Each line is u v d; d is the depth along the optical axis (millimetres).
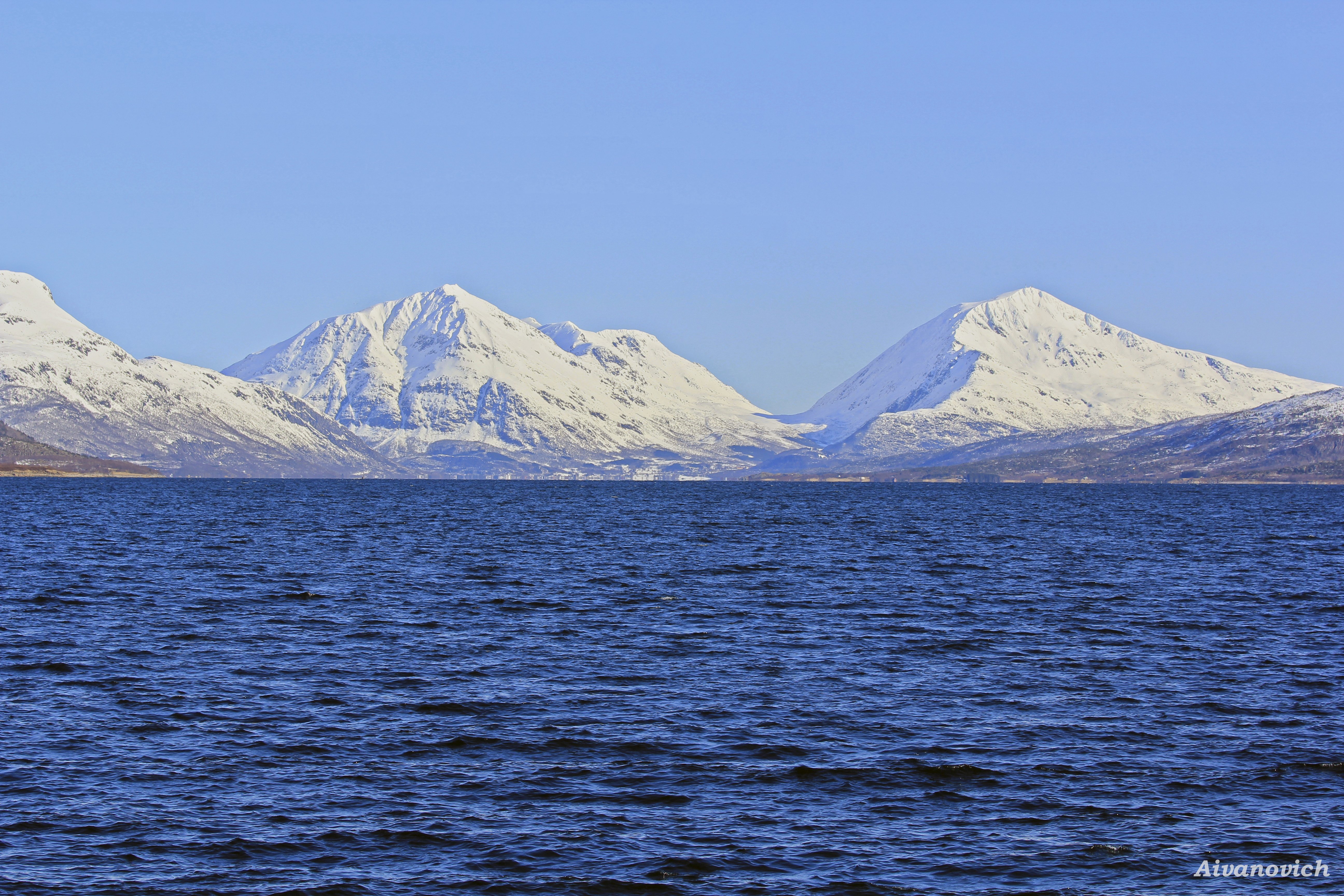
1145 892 42938
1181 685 73625
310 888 42500
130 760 55969
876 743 60000
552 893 42406
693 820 49250
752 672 77000
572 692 70562
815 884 43344
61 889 42031
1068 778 54750
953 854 46000
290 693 69500
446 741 59719
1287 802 51719
